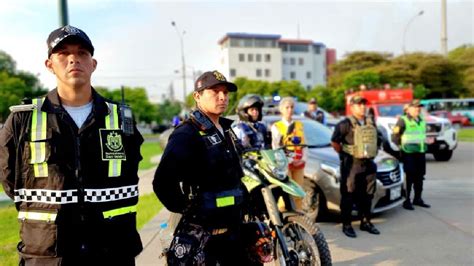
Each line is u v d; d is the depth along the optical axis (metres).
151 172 10.62
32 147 1.85
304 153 5.18
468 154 12.94
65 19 6.18
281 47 74.56
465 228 5.07
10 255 4.27
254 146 4.06
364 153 4.83
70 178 1.87
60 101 1.97
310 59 75.94
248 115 4.63
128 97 50.78
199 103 2.65
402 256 4.19
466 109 33.06
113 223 1.96
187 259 2.46
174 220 2.92
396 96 16.75
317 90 46.03
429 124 11.05
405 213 5.91
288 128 5.12
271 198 3.42
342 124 4.99
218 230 2.57
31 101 1.92
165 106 70.69
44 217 1.85
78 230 1.87
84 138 1.92
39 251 1.84
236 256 2.73
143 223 5.58
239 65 70.19
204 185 2.54
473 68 46.09
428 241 4.63
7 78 39.38
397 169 5.71
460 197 6.84
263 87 45.88
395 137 6.27
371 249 4.44
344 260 4.14
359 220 5.63
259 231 2.86
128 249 2.02
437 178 8.69
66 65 1.93
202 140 2.53
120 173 1.98
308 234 3.44
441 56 44.25
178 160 2.46
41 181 1.85
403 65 44.34
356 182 4.95
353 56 52.56
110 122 2.00
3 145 1.90
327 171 5.42
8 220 5.96
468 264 3.91
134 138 2.10
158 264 4.02
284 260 3.28
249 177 3.54
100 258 1.92
